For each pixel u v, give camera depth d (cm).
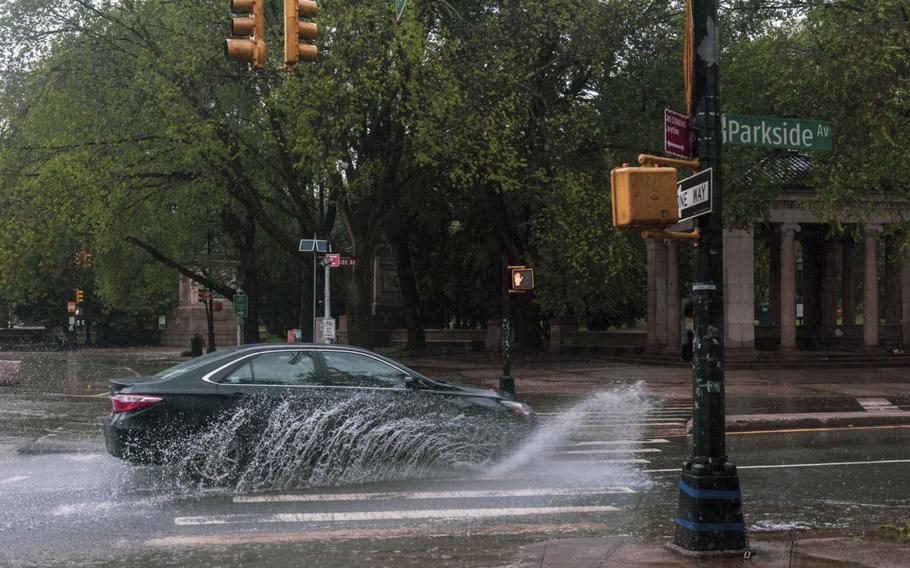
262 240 4128
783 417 1551
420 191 3684
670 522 787
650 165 675
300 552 675
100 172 2433
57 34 2627
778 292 4253
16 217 2458
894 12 1889
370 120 2547
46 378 2708
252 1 1239
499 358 3728
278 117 2406
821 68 2098
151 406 934
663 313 3516
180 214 3322
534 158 2905
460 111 2373
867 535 709
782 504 878
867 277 3316
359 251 2780
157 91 2430
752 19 2783
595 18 2731
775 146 738
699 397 653
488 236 3891
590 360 3550
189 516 802
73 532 740
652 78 3006
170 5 2461
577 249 2641
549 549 655
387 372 1027
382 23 2225
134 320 6288
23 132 2648
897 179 1972
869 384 2481
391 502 866
